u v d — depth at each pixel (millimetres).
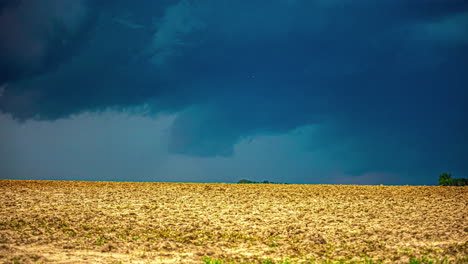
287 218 21000
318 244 16781
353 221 20266
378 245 16344
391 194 27594
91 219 19766
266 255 15461
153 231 18328
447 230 18250
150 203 24156
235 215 21578
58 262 13484
